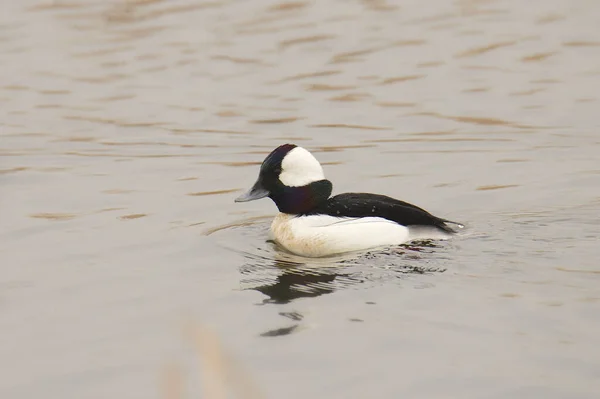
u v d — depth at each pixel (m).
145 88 21.69
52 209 15.02
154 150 18.34
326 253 12.54
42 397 8.94
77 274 12.11
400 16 25.25
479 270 11.59
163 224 14.19
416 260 11.98
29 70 22.70
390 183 16.05
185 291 11.42
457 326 10.05
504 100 20.44
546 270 11.53
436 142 18.25
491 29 24.28
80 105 20.84
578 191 15.11
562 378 8.89
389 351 9.56
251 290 11.36
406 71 22.16
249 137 18.95
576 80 21.28
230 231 13.77
